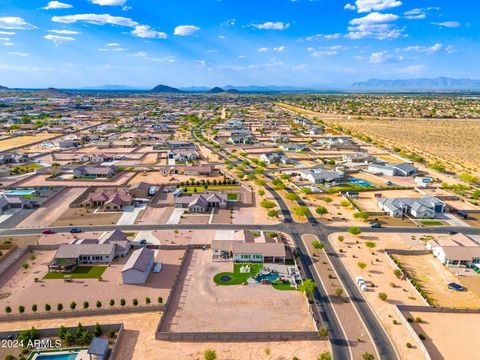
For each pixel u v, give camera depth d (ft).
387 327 258.37
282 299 288.30
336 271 333.42
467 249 352.28
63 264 329.31
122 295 291.79
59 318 262.47
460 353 233.96
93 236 397.60
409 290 305.32
